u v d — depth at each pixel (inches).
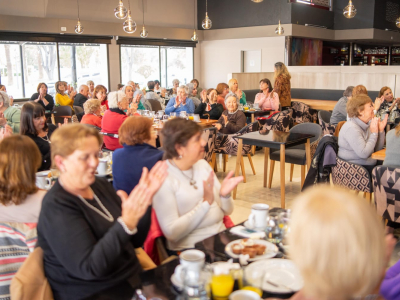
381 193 116.8
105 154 140.6
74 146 60.0
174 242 84.9
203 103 280.5
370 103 148.1
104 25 443.8
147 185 58.5
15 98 399.9
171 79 546.0
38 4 398.6
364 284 28.5
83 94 343.6
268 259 64.4
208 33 554.6
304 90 396.5
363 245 27.9
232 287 53.4
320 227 28.7
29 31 383.2
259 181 214.1
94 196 68.2
